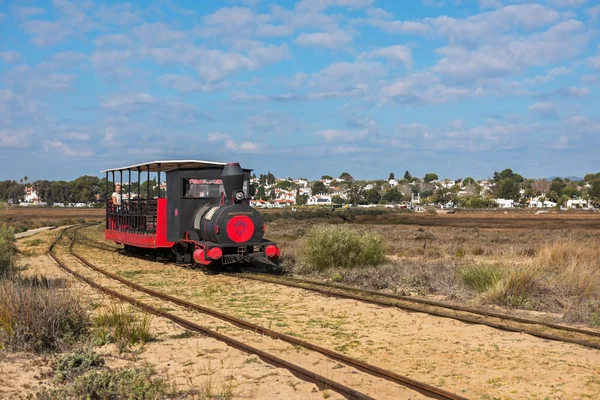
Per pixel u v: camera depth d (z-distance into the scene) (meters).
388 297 14.99
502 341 10.15
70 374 7.86
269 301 14.41
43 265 22.72
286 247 28.86
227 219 19.95
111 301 13.41
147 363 8.59
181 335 10.32
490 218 107.31
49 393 7.09
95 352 8.90
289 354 9.12
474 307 13.88
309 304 13.94
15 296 10.32
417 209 180.62
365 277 18.53
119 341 9.77
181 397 7.13
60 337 9.78
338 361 8.74
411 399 7.02
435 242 39.66
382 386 7.50
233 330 10.84
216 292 15.91
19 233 52.00
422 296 15.65
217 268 21.34
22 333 9.55
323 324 11.52
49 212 139.88
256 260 20.30
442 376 8.16
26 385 7.54
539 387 7.68
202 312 12.71
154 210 23.75
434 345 9.89
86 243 35.88
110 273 19.55
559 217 114.38
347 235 21.19
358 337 10.50
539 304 13.79
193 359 8.84
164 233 22.58
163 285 17.27
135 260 25.16
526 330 10.69
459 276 17.11
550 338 10.20
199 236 21.47
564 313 12.84
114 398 7.05
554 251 20.41
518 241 40.75
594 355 9.23
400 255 28.44
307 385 7.49
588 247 21.17
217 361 8.71
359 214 113.56
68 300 10.70
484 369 8.49
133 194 29.14
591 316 12.30
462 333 10.80
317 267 20.89
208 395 7.09
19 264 22.05
